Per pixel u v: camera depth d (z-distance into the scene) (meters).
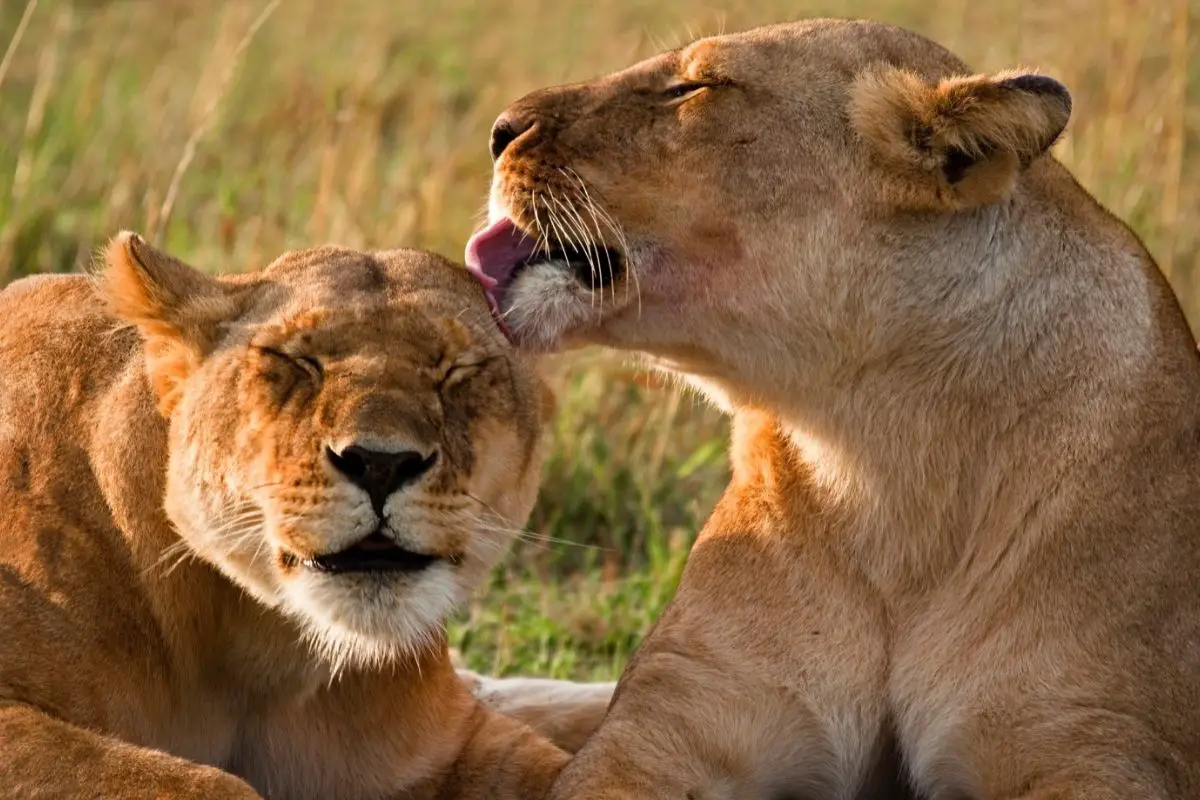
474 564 7.43
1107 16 19.52
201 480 7.34
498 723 8.90
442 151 18.88
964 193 7.88
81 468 7.64
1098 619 7.73
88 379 7.84
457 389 7.37
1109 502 7.82
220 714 8.00
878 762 8.24
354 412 6.98
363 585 7.12
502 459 7.50
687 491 12.80
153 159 17.12
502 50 23.83
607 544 12.36
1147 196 15.89
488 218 8.52
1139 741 7.56
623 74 8.29
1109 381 7.94
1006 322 7.96
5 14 23.25
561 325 7.98
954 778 7.98
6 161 15.99
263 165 17.56
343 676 8.07
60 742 6.92
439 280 7.77
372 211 16.08
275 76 21.56
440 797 8.65
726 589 8.41
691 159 7.98
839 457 8.14
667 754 8.05
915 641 8.08
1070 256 8.09
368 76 21.53
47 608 7.37
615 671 10.80
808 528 8.28
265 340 7.31
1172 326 8.23
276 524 7.07
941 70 8.39
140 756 6.90
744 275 7.99
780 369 8.08
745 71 8.10
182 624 7.68
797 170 7.98
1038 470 7.92
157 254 7.66
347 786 8.34
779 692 8.17
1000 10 22.92
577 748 9.76
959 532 8.07
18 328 8.18
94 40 22.33
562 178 7.97
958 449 8.02
